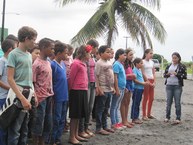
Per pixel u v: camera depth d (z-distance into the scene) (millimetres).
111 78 7148
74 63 6242
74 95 6223
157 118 9836
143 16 16156
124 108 8188
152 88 9547
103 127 7430
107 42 15656
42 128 5406
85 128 7012
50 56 5582
